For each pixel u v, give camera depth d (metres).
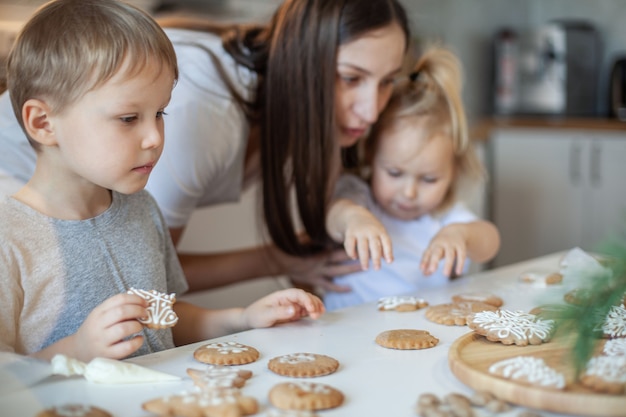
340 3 1.29
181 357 0.83
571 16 3.70
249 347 0.84
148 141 0.88
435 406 0.66
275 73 1.32
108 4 0.90
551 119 3.26
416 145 1.52
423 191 1.57
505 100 3.59
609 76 3.37
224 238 1.92
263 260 1.51
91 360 0.79
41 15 0.90
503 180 3.23
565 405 0.65
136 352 0.98
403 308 1.03
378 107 1.37
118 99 0.85
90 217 0.99
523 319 0.85
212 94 1.30
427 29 3.45
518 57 3.55
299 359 0.79
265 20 1.76
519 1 3.85
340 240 1.39
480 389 0.69
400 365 0.79
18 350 0.91
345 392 0.71
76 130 0.87
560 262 1.25
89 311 0.96
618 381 0.66
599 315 0.74
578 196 3.04
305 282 1.53
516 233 3.23
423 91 1.58
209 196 1.45
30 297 0.92
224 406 0.65
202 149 1.29
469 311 0.99
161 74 0.89
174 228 1.34
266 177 1.38
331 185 1.39
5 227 0.91
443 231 1.38
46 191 0.95
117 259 1.00
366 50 1.29
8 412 0.66
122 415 0.66
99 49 0.85
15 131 1.20
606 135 2.92
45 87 0.87
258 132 1.45
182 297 1.90
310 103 1.31
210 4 2.77
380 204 1.63
